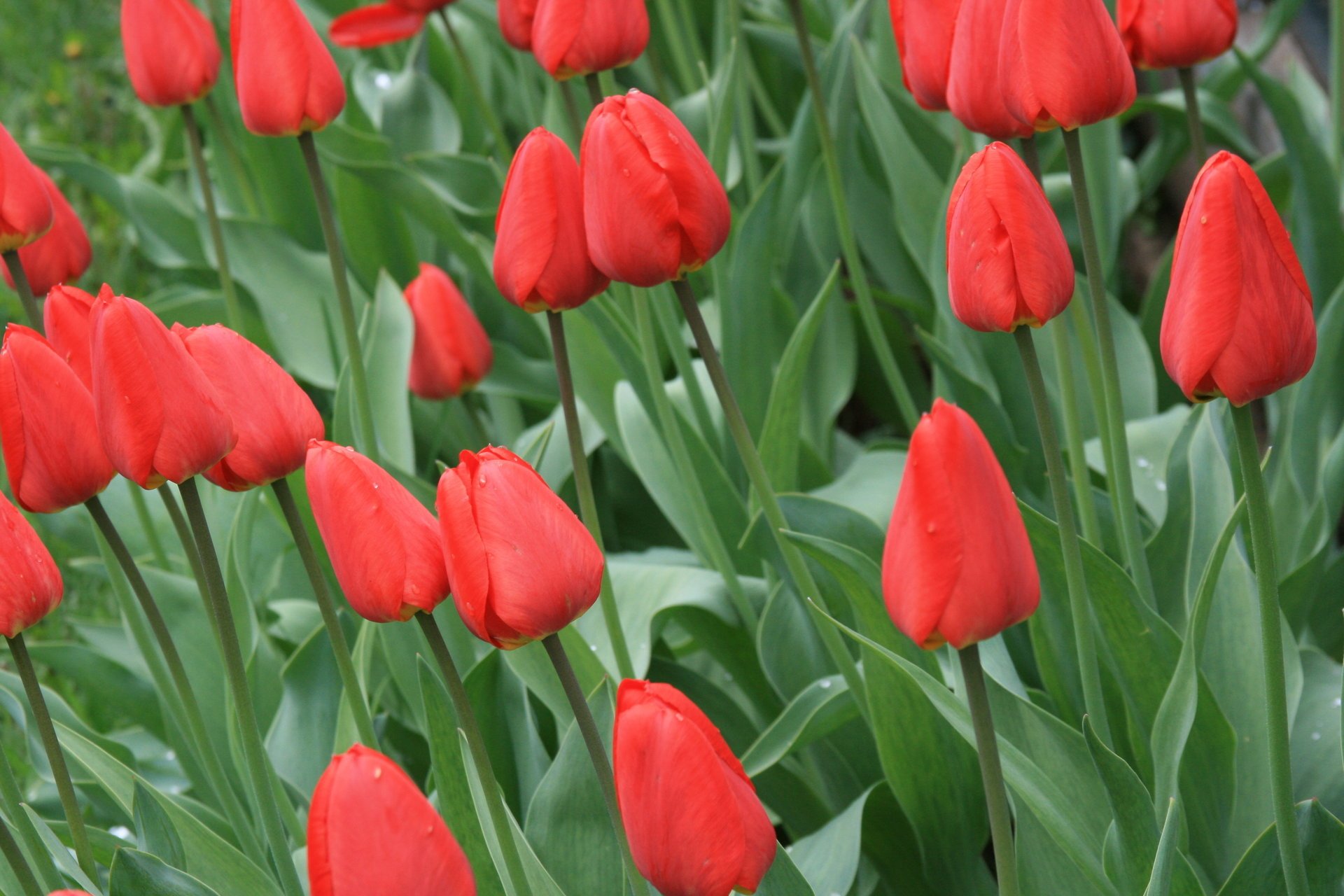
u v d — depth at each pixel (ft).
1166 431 7.28
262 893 5.90
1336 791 6.10
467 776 5.83
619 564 6.97
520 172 5.75
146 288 13.66
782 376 6.54
